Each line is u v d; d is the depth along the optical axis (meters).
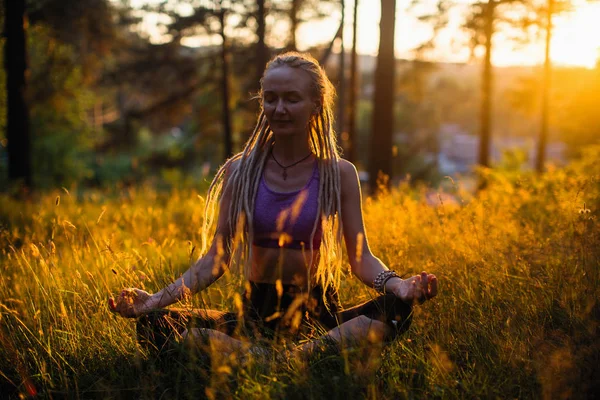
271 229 2.83
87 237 4.63
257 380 2.44
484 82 21.72
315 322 2.80
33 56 21.77
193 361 2.50
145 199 9.52
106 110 46.94
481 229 4.43
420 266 3.98
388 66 12.47
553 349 2.71
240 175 2.90
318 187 2.85
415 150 53.88
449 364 2.47
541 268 3.67
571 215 4.27
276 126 2.80
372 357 2.51
